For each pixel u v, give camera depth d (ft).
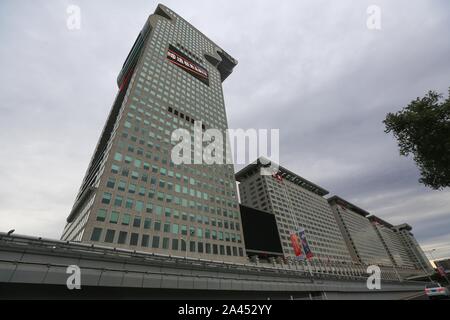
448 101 46.11
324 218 464.24
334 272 311.27
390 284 203.62
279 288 101.45
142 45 354.13
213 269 83.87
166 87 268.62
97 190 153.79
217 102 337.93
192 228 186.70
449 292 106.32
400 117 51.96
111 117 283.79
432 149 48.83
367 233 596.70
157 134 217.36
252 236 263.08
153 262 70.23
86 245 62.75
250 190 409.08
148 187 179.52
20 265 49.88
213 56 419.33
